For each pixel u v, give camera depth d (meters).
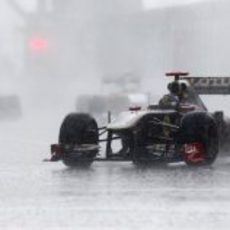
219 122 42.12
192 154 38.97
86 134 40.34
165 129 40.47
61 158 39.81
